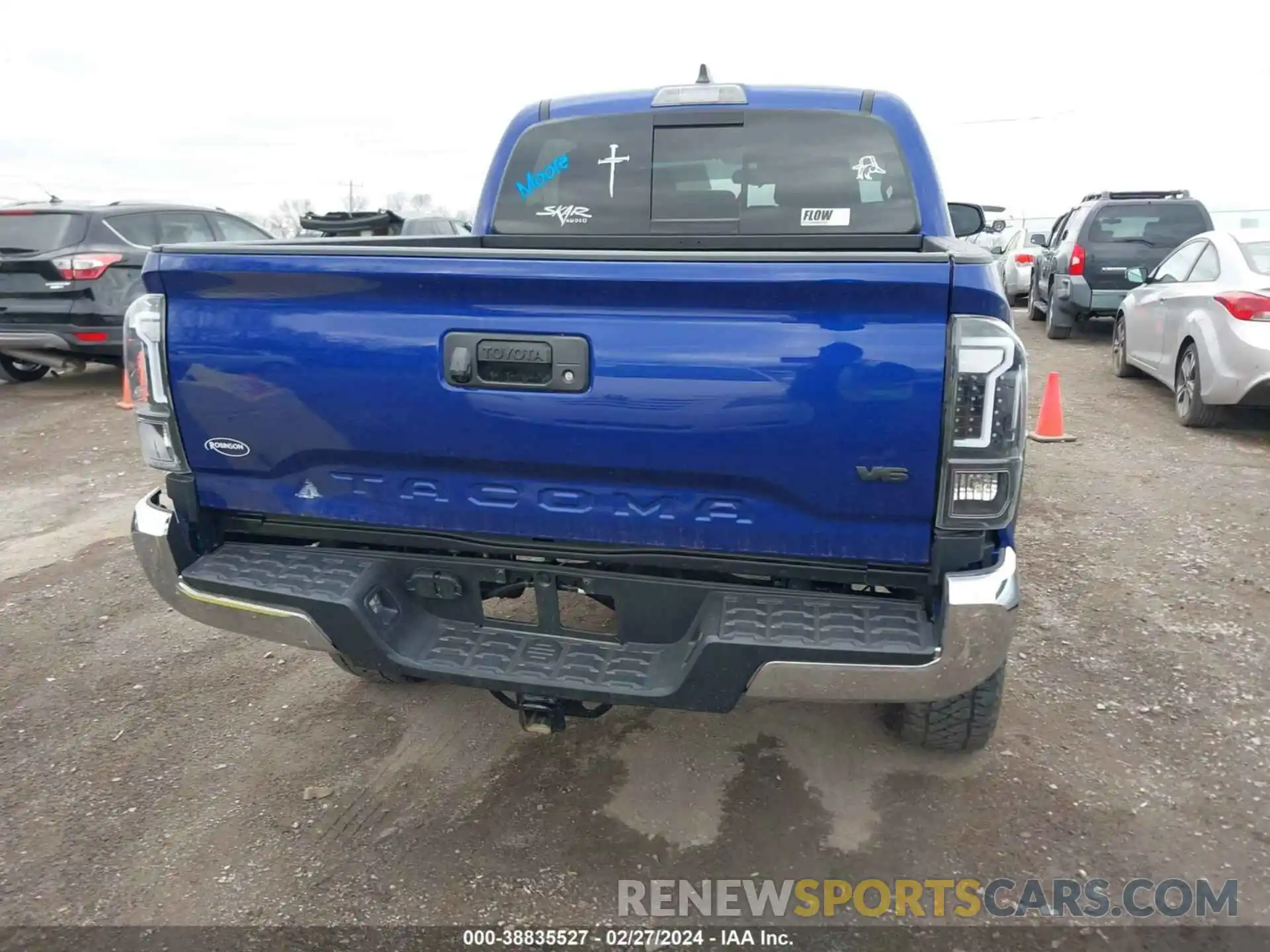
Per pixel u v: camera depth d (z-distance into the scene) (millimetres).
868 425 2139
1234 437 7234
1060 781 3010
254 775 3123
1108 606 4246
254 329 2459
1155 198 12805
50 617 4328
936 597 2303
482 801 2977
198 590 2625
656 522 2377
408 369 2369
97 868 2686
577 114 4043
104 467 6914
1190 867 2637
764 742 3258
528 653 2559
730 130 3889
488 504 2477
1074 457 6668
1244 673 3656
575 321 2248
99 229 8812
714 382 2189
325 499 2604
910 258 2037
